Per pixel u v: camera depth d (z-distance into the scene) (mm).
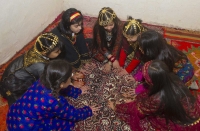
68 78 1356
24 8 2250
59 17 2881
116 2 2613
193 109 1373
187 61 1776
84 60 2166
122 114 1796
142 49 1551
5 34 2145
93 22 2760
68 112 1498
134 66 2037
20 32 2332
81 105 1884
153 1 2480
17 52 2416
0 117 1831
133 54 2117
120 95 1941
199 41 2482
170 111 1371
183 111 1346
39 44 1584
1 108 1894
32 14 2398
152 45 1493
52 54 1627
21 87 1737
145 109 1456
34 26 2510
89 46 2252
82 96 1940
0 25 2045
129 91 1964
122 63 2113
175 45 2430
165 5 2482
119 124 1758
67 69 1330
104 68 2150
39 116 1424
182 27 2645
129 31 1705
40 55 1654
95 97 1936
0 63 2260
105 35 1968
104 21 1770
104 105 1876
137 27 1702
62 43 1674
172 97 1315
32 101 1386
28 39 2508
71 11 1752
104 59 2174
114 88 1997
